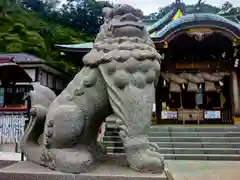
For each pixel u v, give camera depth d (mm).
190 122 15242
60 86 18188
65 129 2188
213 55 15195
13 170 2193
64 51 13047
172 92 15758
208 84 15094
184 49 15109
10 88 13852
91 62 2320
